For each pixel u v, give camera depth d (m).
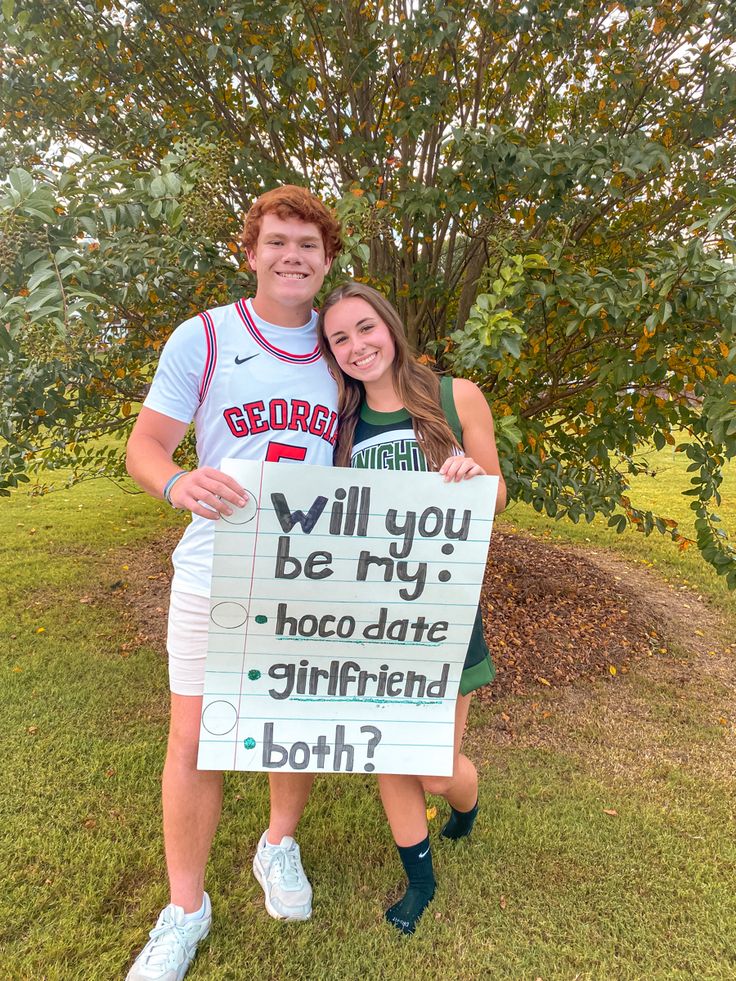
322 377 1.74
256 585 1.60
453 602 1.67
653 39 3.25
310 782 2.07
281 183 3.26
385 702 1.74
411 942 1.96
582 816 2.55
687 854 2.36
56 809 2.49
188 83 3.41
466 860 2.29
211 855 2.28
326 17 2.95
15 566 5.25
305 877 2.11
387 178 3.36
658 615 4.56
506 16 2.89
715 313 2.37
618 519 3.35
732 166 3.18
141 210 2.21
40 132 3.46
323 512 1.56
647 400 3.03
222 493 1.47
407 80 3.31
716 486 3.08
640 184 3.31
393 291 3.96
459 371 2.55
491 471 1.81
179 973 1.81
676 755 3.03
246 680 1.68
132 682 3.51
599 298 2.53
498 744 3.06
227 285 2.61
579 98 3.58
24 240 1.94
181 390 1.65
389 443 1.73
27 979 1.83
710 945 2.00
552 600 4.59
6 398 2.56
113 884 2.15
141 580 5.02
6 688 3.39
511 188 2.79
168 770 1.77
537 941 1.99
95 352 2.62
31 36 2.87
